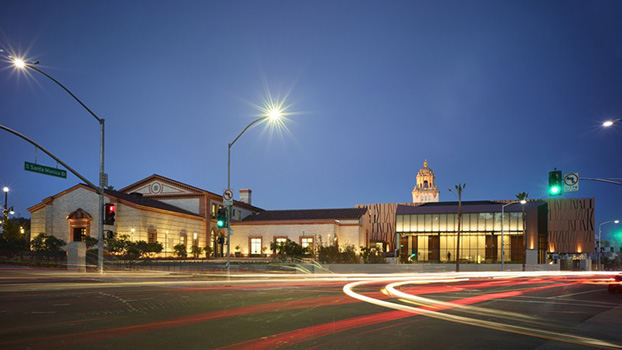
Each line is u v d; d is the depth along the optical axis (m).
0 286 21.27
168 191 68.19
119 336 9.67
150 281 25.61
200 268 40.50
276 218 73.19
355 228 68.44
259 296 18.14
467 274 42.41
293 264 41.66
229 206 31.97
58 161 26.88
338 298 17.69
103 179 30.11
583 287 26.98
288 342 9.23
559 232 108.12
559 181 25.67
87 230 54.94
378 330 10.68
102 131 30.00
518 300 18.22
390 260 63.47
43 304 14.72
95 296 17.12
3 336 9.57
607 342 9.63
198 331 10.33
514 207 85.50
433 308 14.90
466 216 87.94
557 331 10.91
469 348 8.89
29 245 51.12
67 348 8.52
